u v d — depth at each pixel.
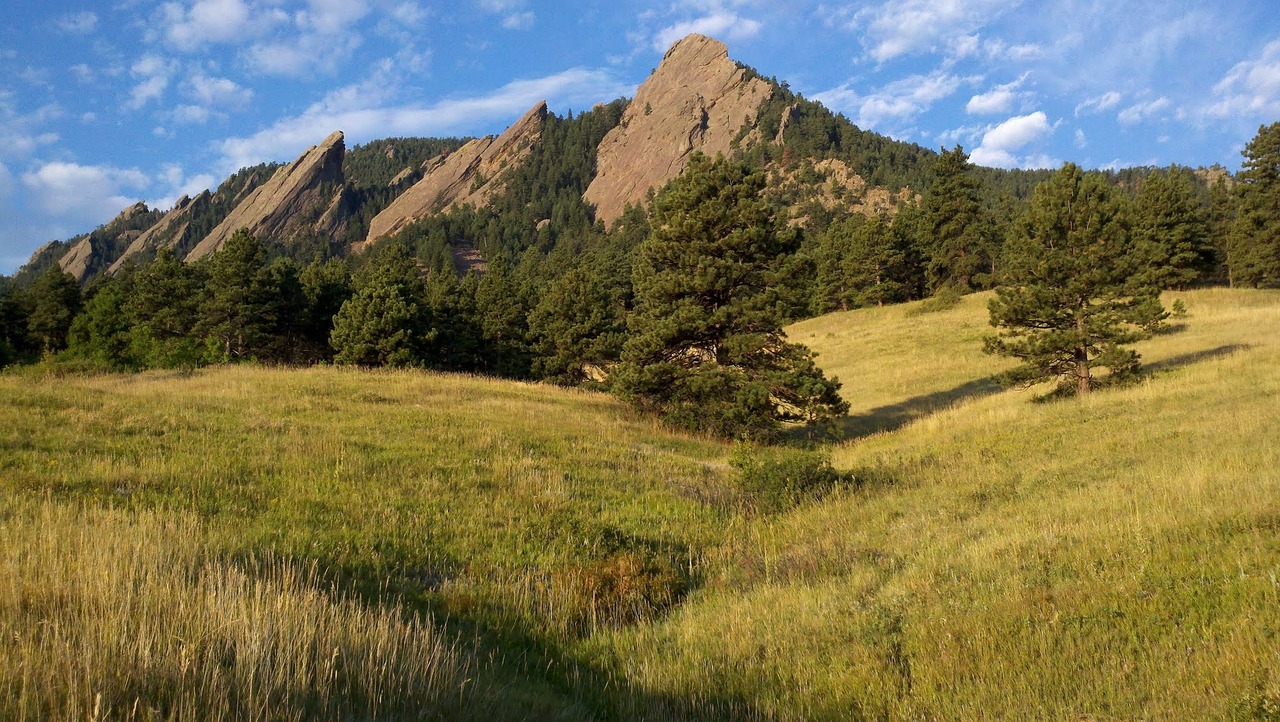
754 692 5.76
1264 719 4.22
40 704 3.53
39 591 5.03
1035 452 13.77
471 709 4.50
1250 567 6.07
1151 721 4.56
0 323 71.06
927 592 7.21
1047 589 6.70
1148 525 7.66
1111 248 20.80
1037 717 4.83
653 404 25.06
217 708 3.76
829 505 11.88
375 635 5.09
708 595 8.40
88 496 8.83
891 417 28.11
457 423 18.12
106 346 44.09
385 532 9.04
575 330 44.97
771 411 23.12
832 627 6.82
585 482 13.55
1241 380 17.59
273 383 22.30
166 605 5.01
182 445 12.52
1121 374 21.14
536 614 7.41
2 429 12.13
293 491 10.45
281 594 5.60
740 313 23.50
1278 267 52.16
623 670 6.31
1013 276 22.20
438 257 165.38
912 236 73.75
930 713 5.16
